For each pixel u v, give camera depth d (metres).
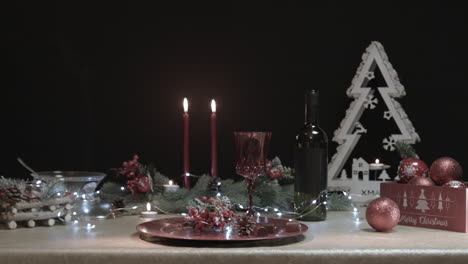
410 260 1.22
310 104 1.60
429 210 1.49
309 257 1.20
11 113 2.03
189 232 1.33
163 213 1.71
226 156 2.03
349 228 1.49
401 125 1.88
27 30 2.03
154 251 1.19
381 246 1.26
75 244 1.25
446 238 1.36
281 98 2.02
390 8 2.00
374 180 1.92
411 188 1.51
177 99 2.03
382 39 2.01
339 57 2.01
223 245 1.25
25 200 1.45
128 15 2.03
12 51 2.03
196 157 2.03
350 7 2.01
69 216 1.53
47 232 1.40
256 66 2.02
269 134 1.56
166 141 2.03
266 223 1.40
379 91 1.91
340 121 2.01
